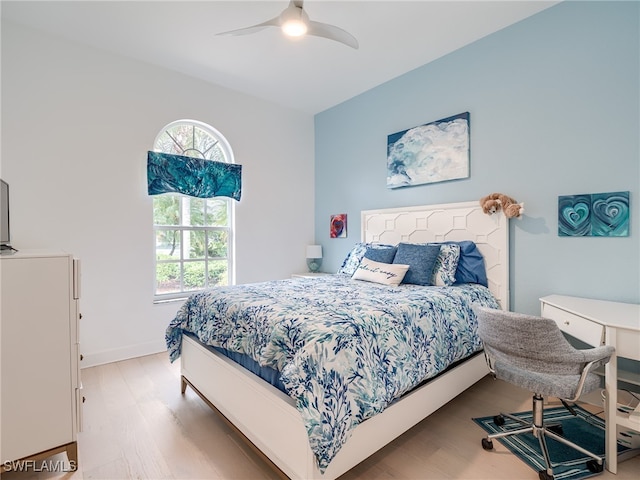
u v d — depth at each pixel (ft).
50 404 5.03
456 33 9.09
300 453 4.36
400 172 11.38
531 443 5.79
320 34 6.84
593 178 7.47
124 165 10.05
